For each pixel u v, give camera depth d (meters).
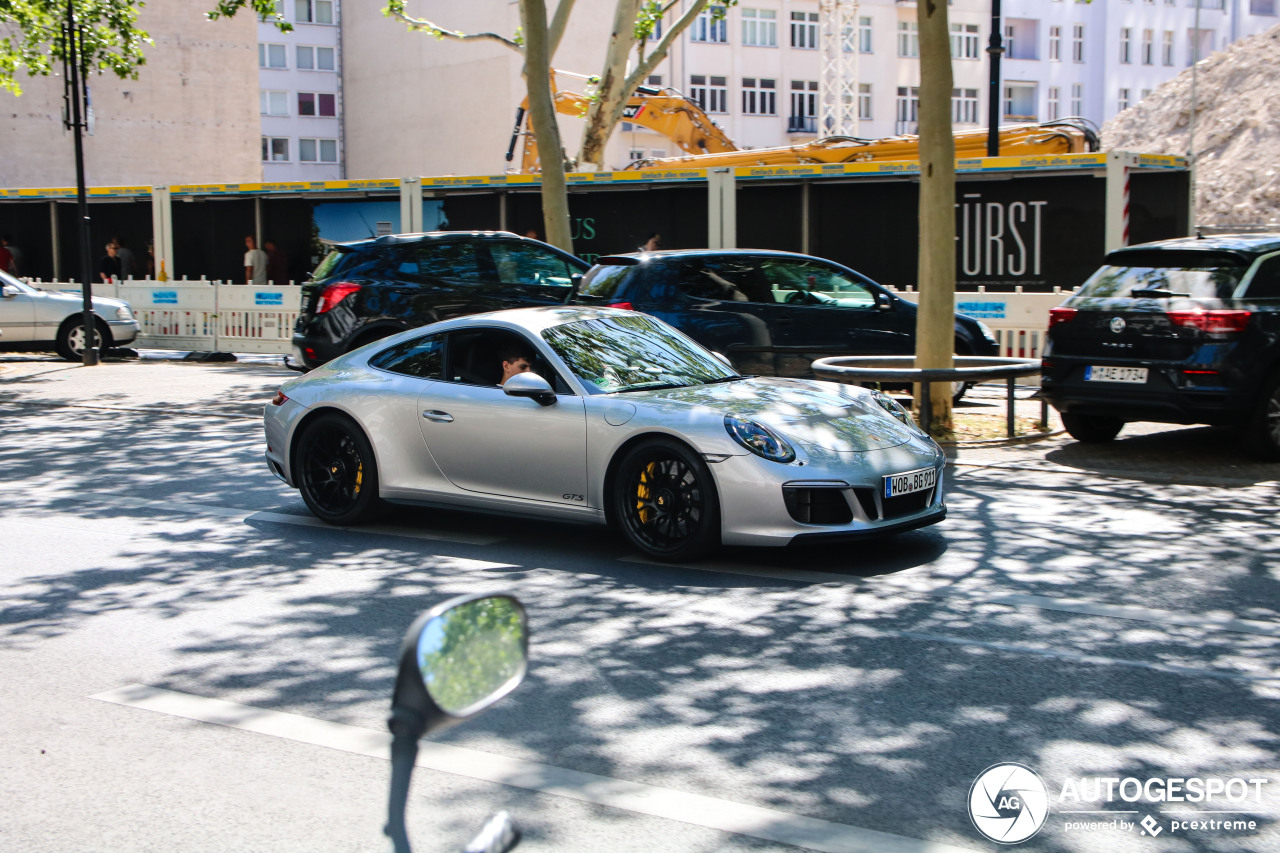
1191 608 5.68
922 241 10.92
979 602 5.77
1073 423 10.72
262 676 4.85
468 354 7.36
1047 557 6.67
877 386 13.21
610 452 6.64
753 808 3.56
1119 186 19.05
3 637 5.41
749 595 5.91
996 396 14.20
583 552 6.87
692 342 7.77
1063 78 63.22
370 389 7.50
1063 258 19.62
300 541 7.28
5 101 40.78
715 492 6.34
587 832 3.42
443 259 13.89
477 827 3.47
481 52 52.44
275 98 67.00
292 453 7.77
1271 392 9.55
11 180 41.09
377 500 7.53
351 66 59.78
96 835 3.47
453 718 1.62
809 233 21.53
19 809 3.65
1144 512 7.90
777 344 12.50
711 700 4.48
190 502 8.59
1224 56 57.16
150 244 26.55
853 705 4.41
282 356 20.66
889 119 58.41
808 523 6.23
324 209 24.67
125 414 13.38
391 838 1.58
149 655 5.14
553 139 17.33
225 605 5.89
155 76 43.22
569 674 4.79
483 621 1.72
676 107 29.89
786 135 56.28
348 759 4.00
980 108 61.38
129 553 7.02
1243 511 7.92
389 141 57.62
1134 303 9.80
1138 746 4.02
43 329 19.44
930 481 6.61
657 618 5.54
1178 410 9.55
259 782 3.82
